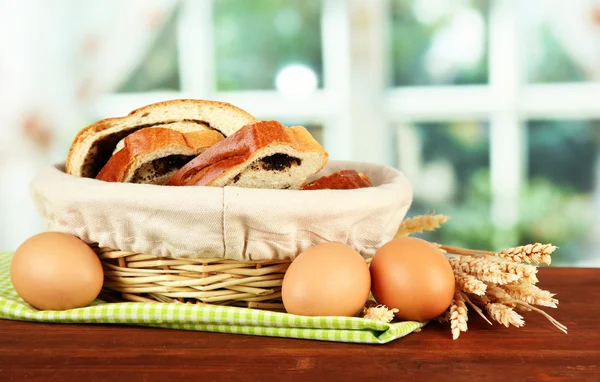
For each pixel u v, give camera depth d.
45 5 1.57
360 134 1.61
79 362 0.57
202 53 1.58
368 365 0.56
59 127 1.62
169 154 0.67
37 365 0.57
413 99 1.60
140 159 0.66
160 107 0.71
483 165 1.62
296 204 0.60
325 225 0.62
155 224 0.61
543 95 1.58
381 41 1.58
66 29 1.58
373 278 0.61
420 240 0.62
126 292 0.65
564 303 0.67
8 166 1.62
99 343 0.60
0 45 1.58
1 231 1.64
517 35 1.56
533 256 0.61
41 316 0.63
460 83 1.59
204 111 0.71
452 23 1.57
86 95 1.60
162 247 0.62
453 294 0.61
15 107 1.60
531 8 1.55
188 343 0.60
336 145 1.62
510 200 1.62
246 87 1.60
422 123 1.61
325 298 0.59
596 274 0.75
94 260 0.63
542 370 0.56
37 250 0.62
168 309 0.61
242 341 0.60
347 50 1.58
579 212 1.61
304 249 0.63
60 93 1.60
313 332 0.60
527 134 1.60
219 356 0.58
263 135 0.64
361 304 0.60
